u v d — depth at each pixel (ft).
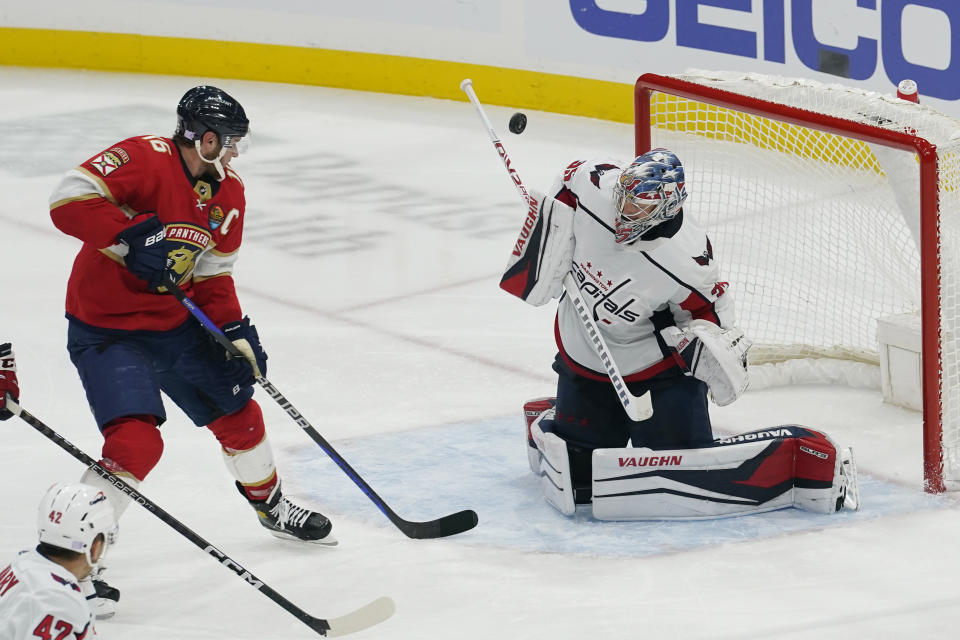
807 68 103.09
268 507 47.16
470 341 71.51
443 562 45.27
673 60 113.50
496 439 57.67
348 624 38.75
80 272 42.75
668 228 45.60
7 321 75.15
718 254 73.97
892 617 40.22
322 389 64.54
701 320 47.21
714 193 77.41
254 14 137.90
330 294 80.18
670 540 46.62
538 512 49.65
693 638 39.09
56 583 30.14
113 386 41.75
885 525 47.55
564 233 47.44
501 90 126.93
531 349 70.13
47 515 32.14
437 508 50.29
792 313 69.92
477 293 80.02
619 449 47.60
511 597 42.32
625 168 45.37
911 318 60.44
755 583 42.83
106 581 44.16
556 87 123.54
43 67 145.69
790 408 61.36
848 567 43.91
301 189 104.01
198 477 53.57
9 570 30.66
